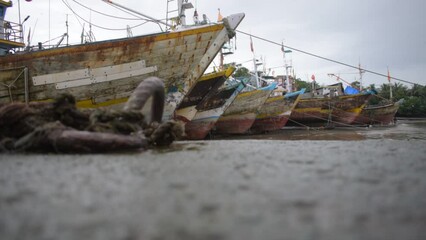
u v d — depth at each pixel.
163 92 5.95
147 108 6.08
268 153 3.73
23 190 1.92
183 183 2.09
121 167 2.75
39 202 1.67
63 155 3.77
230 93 16.27
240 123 19.72
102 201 1.68
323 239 1.18
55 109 4.71
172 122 4.93
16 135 4.42
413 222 1.35
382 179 2.16
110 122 4.52
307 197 1.72
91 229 1.30
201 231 1.27
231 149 4.39
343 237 1.20
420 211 1.48
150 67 9.66
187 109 13.85
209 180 2.17
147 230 1.29
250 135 19.41
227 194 1.80
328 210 1.51
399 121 36.06
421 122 33.44
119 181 2.16
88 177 2.29
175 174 2.40
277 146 4.80
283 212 1.48
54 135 3.97
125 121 4.69
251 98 19.52
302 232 1.25
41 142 4.05
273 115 22.12
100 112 4.63
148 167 2.75
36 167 2.77
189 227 1.31
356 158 3.19
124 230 1.29
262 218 1.41
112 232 1.27
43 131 4.08
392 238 1.19
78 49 9.10
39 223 1.37
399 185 1.98
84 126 4.70
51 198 1.74
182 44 9.80
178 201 1.67
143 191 1.88
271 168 2.62
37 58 8.98
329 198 1.70
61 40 11.73
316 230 1.27
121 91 9.52
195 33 9.85
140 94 5.36
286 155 3.49
